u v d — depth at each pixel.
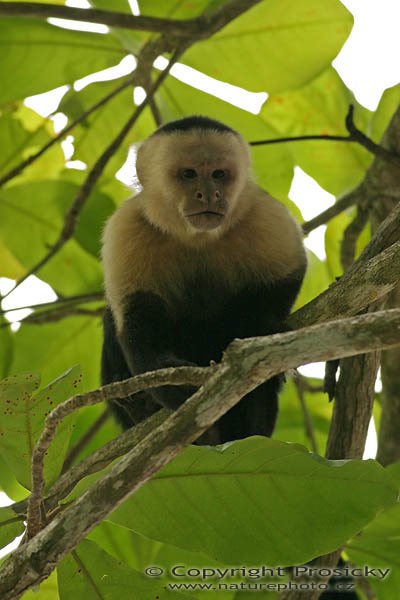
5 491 11.73
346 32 11.03
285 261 10.12
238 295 10.36
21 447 6.18
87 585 6.28
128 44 10.98
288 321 7.68
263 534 6.21
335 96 12.46
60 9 10.02
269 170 12.39
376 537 7.78
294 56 11.18
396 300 9.38
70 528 5.45
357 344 4.93
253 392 9.37
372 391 8.63
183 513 6.26
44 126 12.97
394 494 6.10
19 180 13.40
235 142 10.29
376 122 12.06
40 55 11.18
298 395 11.86
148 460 5.30
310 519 6.18
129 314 9.96
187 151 10.07
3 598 5.51
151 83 11.35
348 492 6.13
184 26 10.24
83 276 12.74
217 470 6.19
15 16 10.81
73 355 12.79
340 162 12.61
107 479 5.38
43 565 5.48
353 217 12.59
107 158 11.16
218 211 9.80
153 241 10.15
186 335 10.51
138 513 6.26
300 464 6.11
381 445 11.10
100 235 12.11
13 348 12.69
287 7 10.91
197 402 5.16
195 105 12.08
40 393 6.11
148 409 9.68
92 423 12.45
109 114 12.59
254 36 11.07
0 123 12.91
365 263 7.62
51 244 12.55
